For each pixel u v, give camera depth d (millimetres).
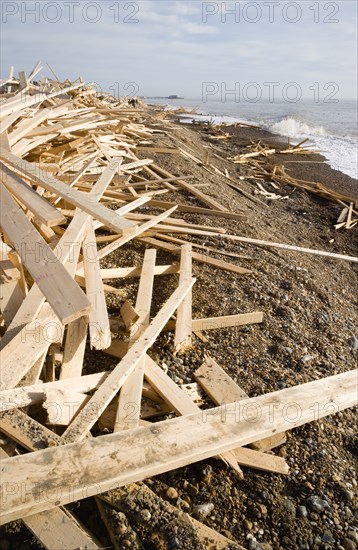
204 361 3699
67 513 2240
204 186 8562
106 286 4465
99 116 9117
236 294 4770
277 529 2617
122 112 10172
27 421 2594
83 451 2400
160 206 7133
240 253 5832
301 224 9211
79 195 3711
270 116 37938
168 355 3729
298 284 5484
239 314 4340
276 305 4773
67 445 2424
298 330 4480
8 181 3928
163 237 5699
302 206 10648
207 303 4516
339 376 3543
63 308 2633
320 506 2756
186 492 2699
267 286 5086
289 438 3193
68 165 7008
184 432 2664
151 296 4242
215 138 19875
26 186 3875
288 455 3074
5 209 3484
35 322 3148
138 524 2285
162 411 3127
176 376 3541
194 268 5105
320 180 13633
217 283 4898
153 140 11891
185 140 14031
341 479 2988
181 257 5090
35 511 2117
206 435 2686
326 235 8727
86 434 2678
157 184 8102
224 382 3461
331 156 18391
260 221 7953
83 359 3430
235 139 21047
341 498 2855
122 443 2496
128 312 3896
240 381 3625
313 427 3297
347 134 26312
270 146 19031
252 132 25016
